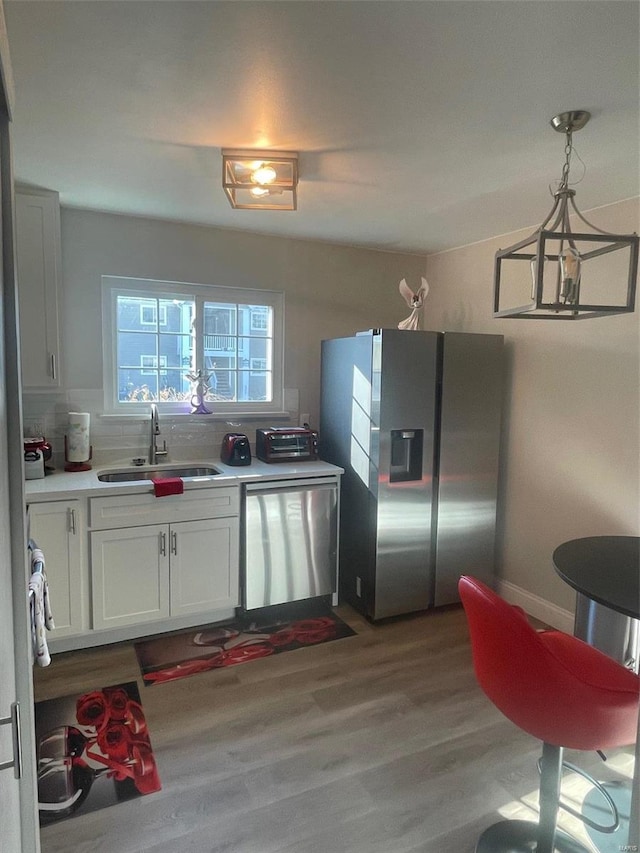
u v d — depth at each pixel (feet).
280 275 11.71
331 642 9.57
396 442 10.18
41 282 9.03
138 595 9.21
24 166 7.77
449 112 5.97
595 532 9.25
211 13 4.36
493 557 11.08
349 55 4.93
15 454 3.42
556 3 4.18
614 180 7.88
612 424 8.91
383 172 7.70
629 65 5.03
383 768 6.57
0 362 2.90
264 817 5.86
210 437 11.43
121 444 10.67
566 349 9.64
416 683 8.34
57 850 5.44
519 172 7.66
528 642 4.46
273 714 7.55
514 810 5.98
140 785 6.27
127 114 6.12
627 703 4.33
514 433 10.78
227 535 9.84
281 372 12.07
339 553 11.30
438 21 4.43
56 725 7.26
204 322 11.36
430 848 5.50
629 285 5.43
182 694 7.98
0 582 2.82
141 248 10.41
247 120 6.24
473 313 11.80
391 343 9.69
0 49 2.72
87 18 4.42
